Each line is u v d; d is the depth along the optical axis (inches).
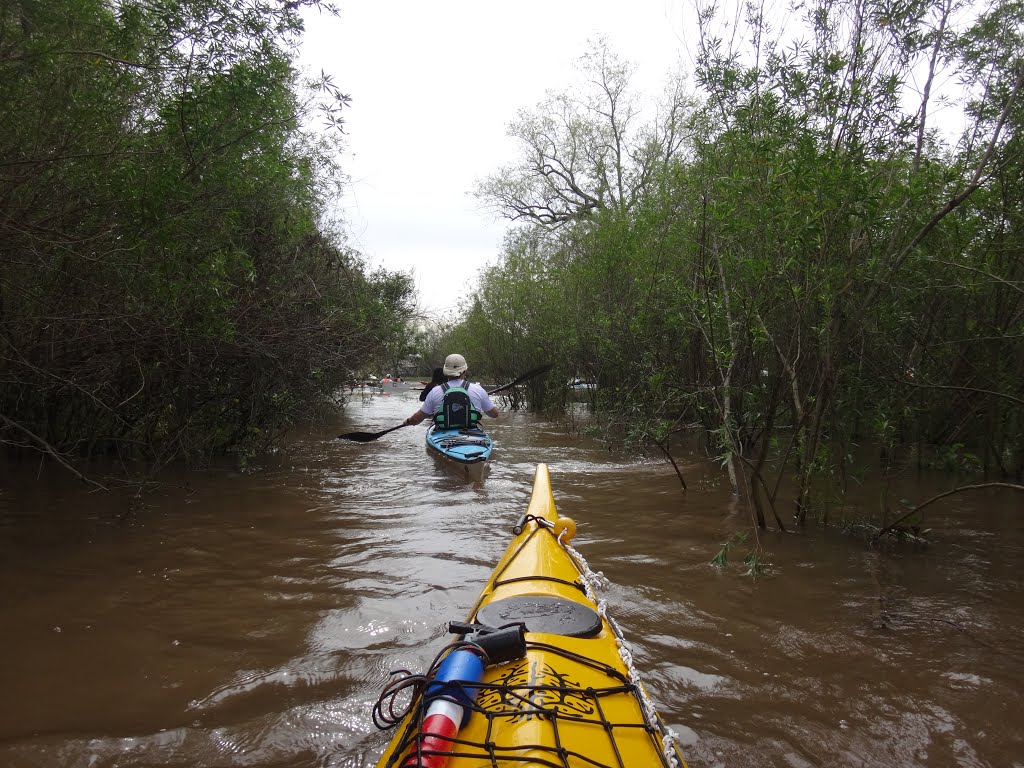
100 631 136.9
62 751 96.5
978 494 252.4
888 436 209.0
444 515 231.0
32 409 281.9
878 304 217.3
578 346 514.3
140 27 191.3
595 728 77.2
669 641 133.9
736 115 206.8
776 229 188.9
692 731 103.5
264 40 197.0
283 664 123.3
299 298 308.8
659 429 270.5
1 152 175.8
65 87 185.3
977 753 99.0
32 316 208.5
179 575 168.9
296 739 100.9
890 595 157.8
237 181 227.5
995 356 256.8
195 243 223.0
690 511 234.8
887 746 100.4
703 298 239.8
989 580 167.5
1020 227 234.8
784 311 215.6
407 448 385.7
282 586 161.8
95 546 190.7
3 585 160.6
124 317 216.5
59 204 194.1
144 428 295.3
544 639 95.2
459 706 74.2
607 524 219.0
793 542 197.6
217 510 234.1
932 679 119.5
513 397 638.5
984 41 206.7
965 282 230.7
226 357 291.9
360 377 416.5
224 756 96.9
